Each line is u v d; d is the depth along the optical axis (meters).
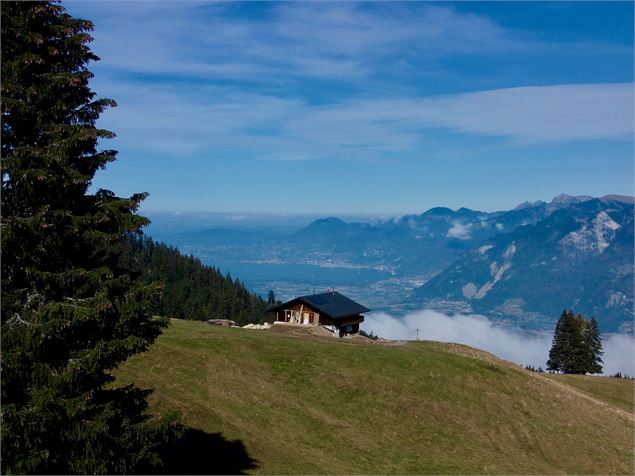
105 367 20.94
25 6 19.75
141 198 21.91
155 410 36.94
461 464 43.84
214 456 33.94
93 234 20.19
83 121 21.34
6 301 18.84
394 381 55.66
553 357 130.62
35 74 19.67
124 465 20.94
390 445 44.97
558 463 49.56
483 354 73.94
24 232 18.78
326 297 93.94
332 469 37.44
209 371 48.22
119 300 20.88
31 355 19.11
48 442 19.61
